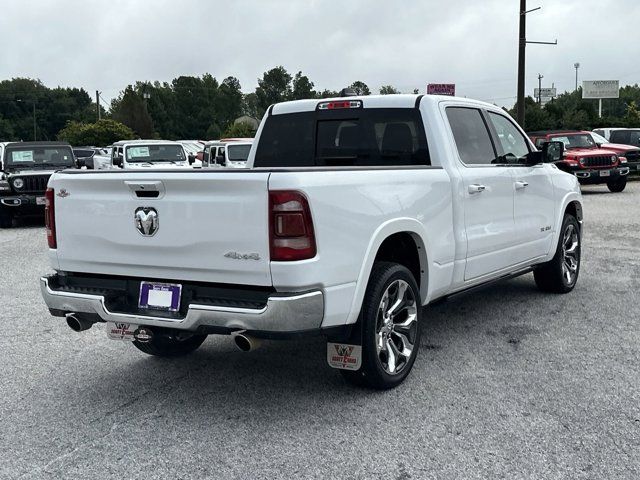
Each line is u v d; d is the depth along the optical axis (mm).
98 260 4535
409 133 5574
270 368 5320
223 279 4094
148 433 4152
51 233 4727
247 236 3957
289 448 3904
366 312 4453
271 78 110250
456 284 5488
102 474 3650
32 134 133250
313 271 3955
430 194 5000
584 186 24688
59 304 4645
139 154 18766
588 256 9945
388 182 4582
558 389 4703
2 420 4391
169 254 4234
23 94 134125
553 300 7328
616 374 4984
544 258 7031
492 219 5875
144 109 80500
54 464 3773
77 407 4586
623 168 20875
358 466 3670
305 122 6145
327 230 4039
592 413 4289
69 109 136250
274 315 3889
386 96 5711
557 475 3521
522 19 22297
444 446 3875
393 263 4723
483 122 6133
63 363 5527
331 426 4184
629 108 50094
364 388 4758
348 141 5902
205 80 122438
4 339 6230
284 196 3873
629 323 6371
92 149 35156
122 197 4363
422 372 5113
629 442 3881
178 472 3654
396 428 4133
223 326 4031
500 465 3639
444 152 5398
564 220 7426
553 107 47906
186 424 4273
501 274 6258
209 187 4047
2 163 16016
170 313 4273
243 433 4117
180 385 4973
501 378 4949
